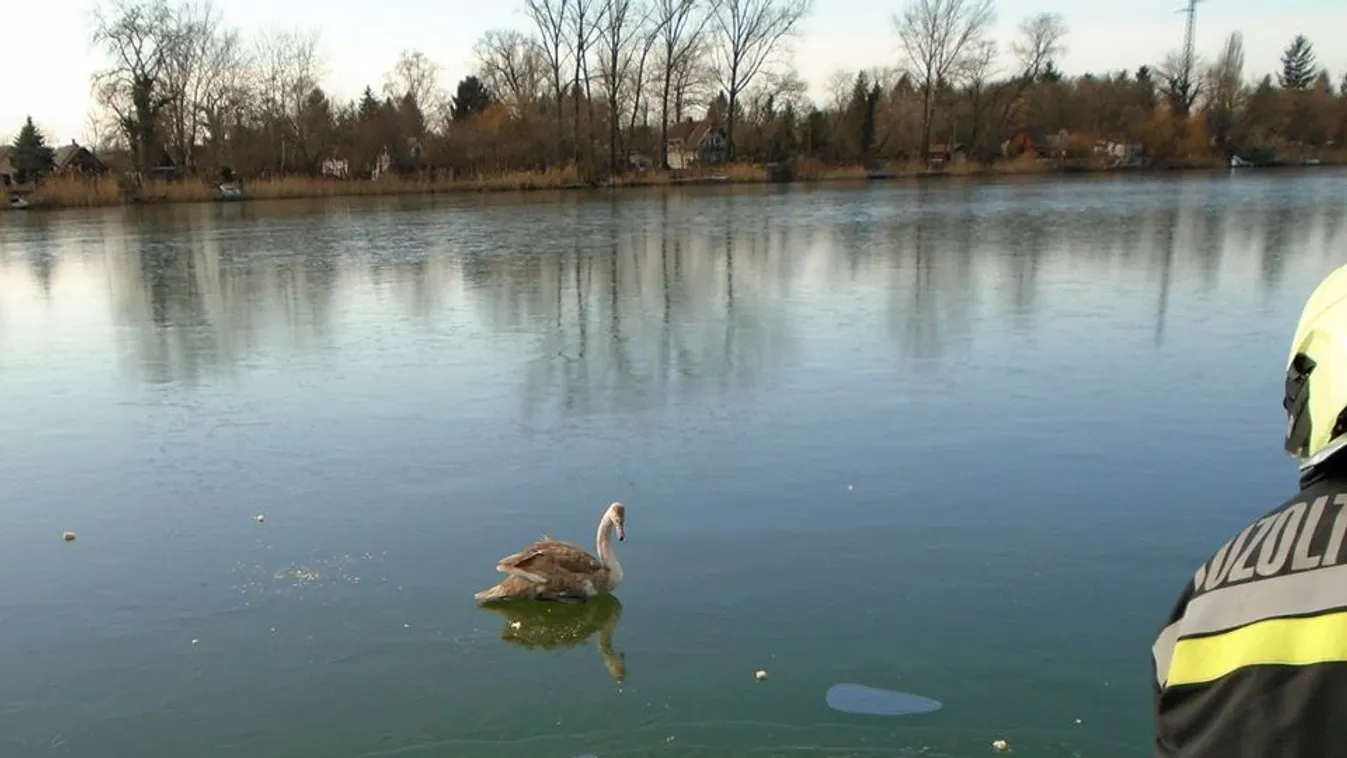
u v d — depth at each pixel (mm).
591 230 37750
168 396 13969
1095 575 7887
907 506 9328
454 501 9773
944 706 6168
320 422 12500
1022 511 9172
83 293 23938
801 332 17359
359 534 9055
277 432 12133
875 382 13797
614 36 68250
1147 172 80250
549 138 69875
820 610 7410
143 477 10656
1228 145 85812
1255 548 2010
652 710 6234
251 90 67312
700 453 10953
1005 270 24594
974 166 79562
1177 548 8367
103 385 14711
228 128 66125
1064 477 10000
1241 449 10766
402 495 9961
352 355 16344
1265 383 13359
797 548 8477
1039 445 10977
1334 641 1796
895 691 6348
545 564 7652
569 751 5848
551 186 66875
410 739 6027
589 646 7051
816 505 9391
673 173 71188
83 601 7922
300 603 7801
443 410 12891
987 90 86938
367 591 7969
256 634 7348
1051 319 18016
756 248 30609
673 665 6754
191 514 9609
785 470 10344
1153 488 9695
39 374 15500
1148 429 11484
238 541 8961
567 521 9227
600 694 6438
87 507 9859
